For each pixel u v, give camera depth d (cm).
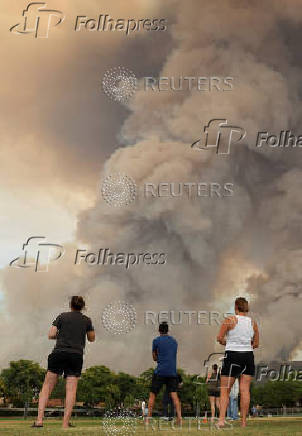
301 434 393
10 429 462
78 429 455
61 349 533
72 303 555
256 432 413
